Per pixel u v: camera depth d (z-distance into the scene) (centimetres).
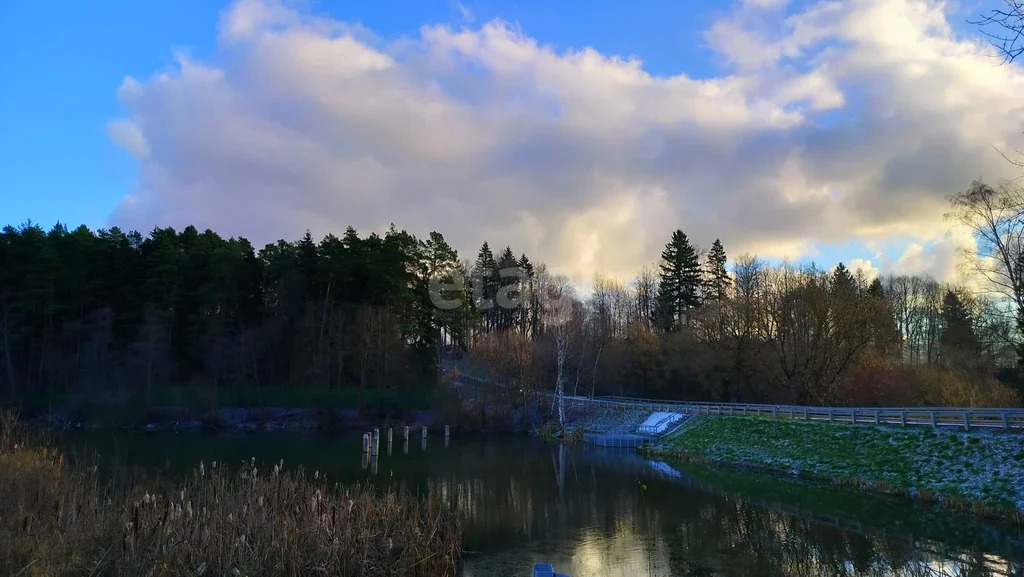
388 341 6762
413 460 3931
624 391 7431
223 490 1708
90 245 6825
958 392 4256
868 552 1664
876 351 5056
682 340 6719
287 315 6962
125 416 5791
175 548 1277
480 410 6150
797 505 2316
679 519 2141
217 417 6016
